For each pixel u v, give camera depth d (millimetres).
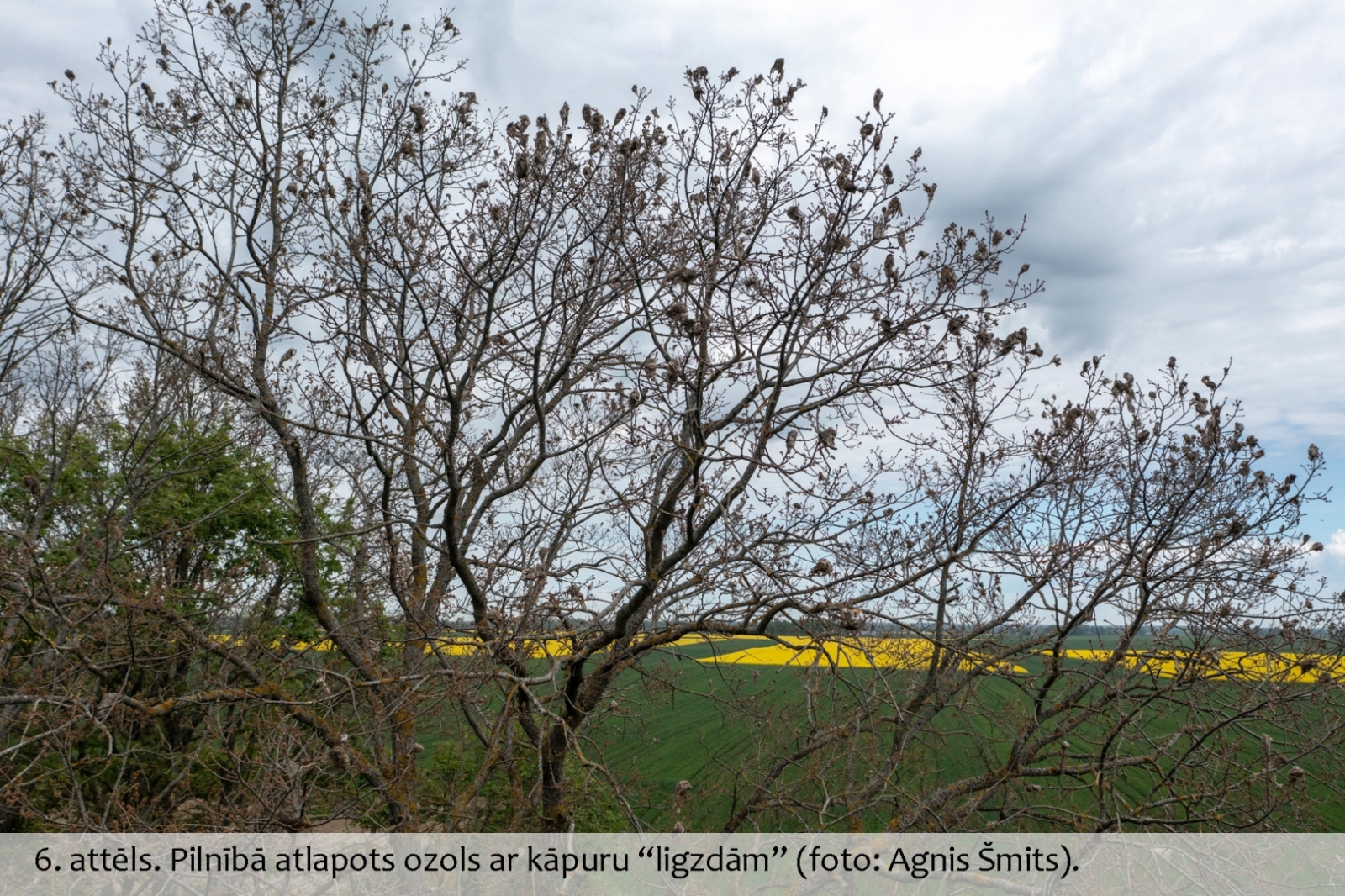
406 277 7371
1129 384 7906
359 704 7426
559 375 7598
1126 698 7668
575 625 7887
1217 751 7777
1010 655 7973
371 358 8109
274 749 6641
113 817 7961
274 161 9945
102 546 8031
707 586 6945
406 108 8977
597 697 7719
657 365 6035
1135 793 9750
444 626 6930
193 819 7395
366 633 8109
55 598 6863
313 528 8953
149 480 12609
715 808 9789
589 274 7297
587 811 9797
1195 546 7602
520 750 8672
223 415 14422
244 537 14500
